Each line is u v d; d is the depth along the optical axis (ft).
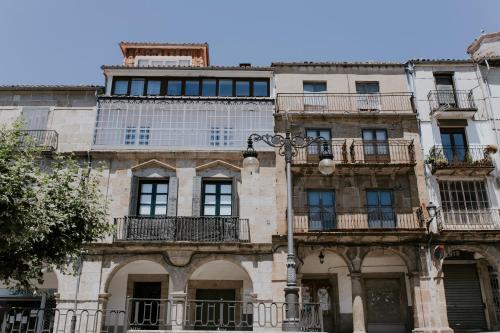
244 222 72.54
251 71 82.12
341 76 83.87
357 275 71.41
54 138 75.61
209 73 81.82
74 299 67.62
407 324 75.41
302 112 79.61
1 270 46.21
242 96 81.46
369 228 71.67
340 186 76.84
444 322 69.31
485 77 83.25
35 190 46.29
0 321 68.90
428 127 79.92
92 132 76.79
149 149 75.77
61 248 49.42
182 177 75.25
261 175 75.56
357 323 69.77
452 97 82.02
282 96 81.35
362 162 77.10
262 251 71.10
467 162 76.48
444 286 77.05
